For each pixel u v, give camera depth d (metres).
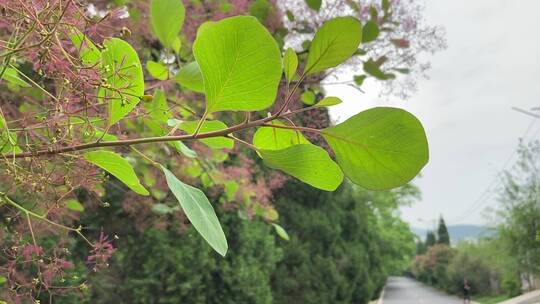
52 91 0.36
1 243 0.34
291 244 3.84
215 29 0.22
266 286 2.43
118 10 0.27
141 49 0.71
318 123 0.53
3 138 0.28
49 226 0.38
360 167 0.23
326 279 4.06
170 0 0.42
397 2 0.83
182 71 0.38
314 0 0.71
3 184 0.32
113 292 1.65
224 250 0.23
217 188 1.14
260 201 1.13
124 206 1.22
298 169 0.25
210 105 0.23
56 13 0.25
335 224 4.41
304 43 0.72
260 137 0.28
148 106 0.38
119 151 0.66
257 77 0.22
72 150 0.26
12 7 0.25
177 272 1.86
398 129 0.22
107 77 0.26
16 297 0.32
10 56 0.25
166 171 0.24
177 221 1.45
